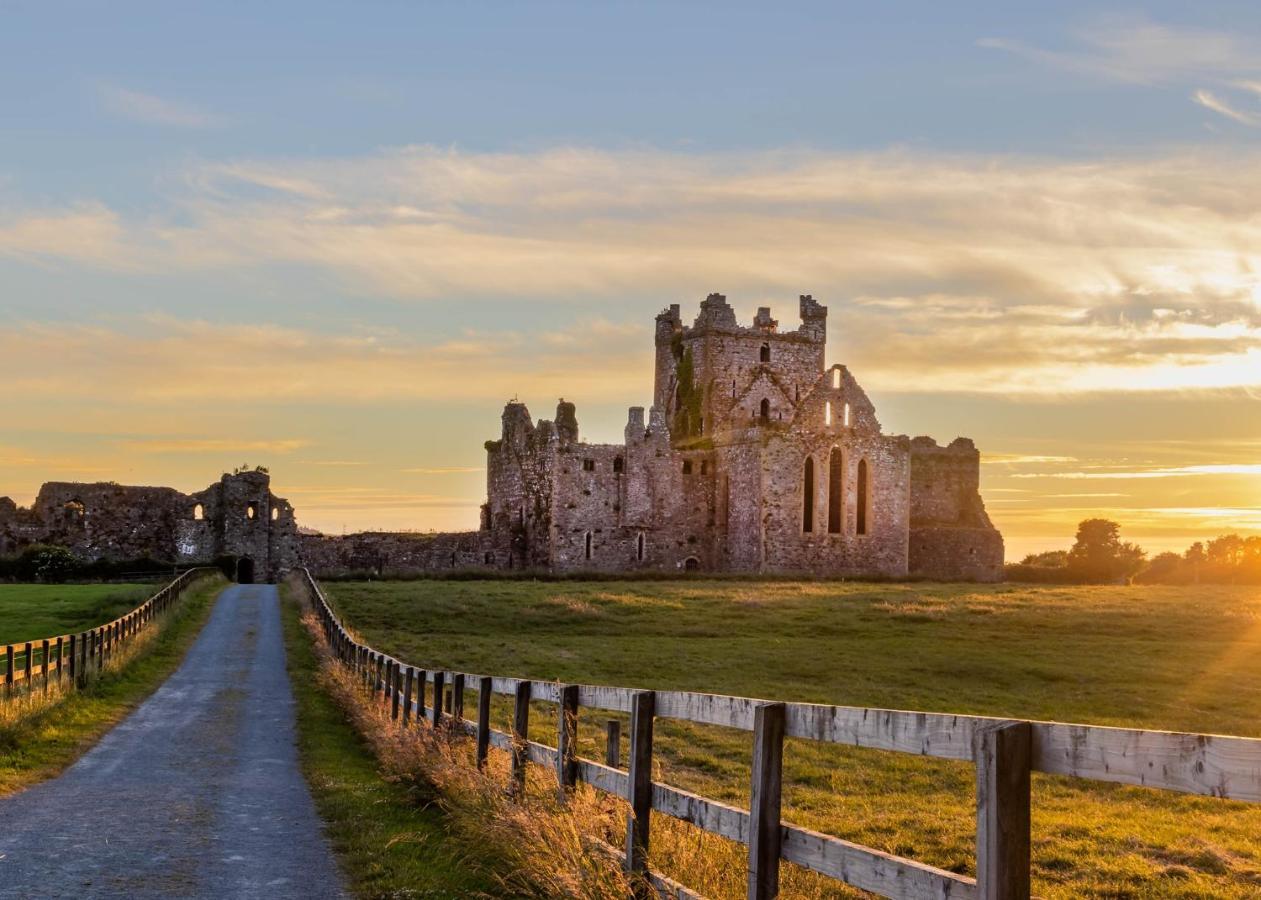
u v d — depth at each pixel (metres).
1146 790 24.25
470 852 14.82
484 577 95.81
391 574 96.12
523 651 52.62
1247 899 14.99
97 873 14.37
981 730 7.43
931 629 62.22
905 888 8.12
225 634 54.50
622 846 13.38
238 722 29.58
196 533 107.56
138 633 45.09
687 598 75.25
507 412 112.50
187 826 17.27
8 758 22.86
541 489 104.94
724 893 11.14
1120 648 54.97
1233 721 36.28
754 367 115.19
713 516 107.00
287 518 109.31
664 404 119.94
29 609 63.94
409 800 19.00
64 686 30.36
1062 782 25.17
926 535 112.06
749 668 48.25
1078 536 143.00
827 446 104.19
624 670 47.22
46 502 106.31
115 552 107.06
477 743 18.44
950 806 22.22
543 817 13.52
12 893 13.38
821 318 118.94
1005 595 79.00
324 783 20.86
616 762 15.57
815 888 11.83
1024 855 7.25
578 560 102.50
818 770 26.08
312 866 14.87
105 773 22.08
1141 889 15.57
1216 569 156.50
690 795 11.36
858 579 98.88
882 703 39.31
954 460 120.06
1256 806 22.28
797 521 102.88
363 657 34.41
